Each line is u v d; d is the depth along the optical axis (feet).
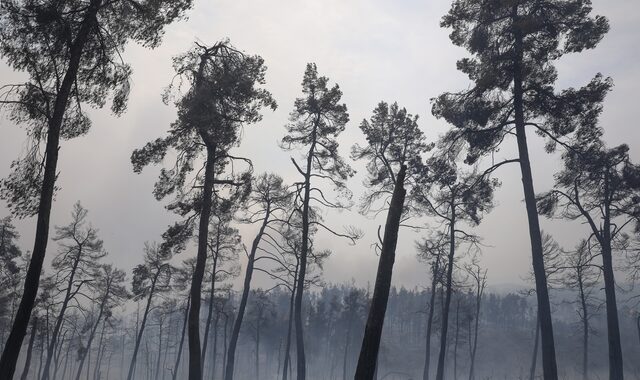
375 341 23.17
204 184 64.95
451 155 67.21
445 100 63.67
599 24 56.95
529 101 60.54
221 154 65.51
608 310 84.02
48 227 38.78
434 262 120.16
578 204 88.22
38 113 42.88
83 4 43.47
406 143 96.53
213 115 60.44
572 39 58.23
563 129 61.31
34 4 40.83
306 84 89.40
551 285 132.05
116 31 46.19
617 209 88.48
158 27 46.24
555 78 59.88
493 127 61.72
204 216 63.57
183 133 63.77
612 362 80.79
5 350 35.86
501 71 59.21
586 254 96.78
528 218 56.75
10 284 134.31
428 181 89.76
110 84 46.09
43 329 142.72
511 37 61.36
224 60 66.74
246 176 67.82
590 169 72.02
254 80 65.10
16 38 41.37
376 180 94.53
